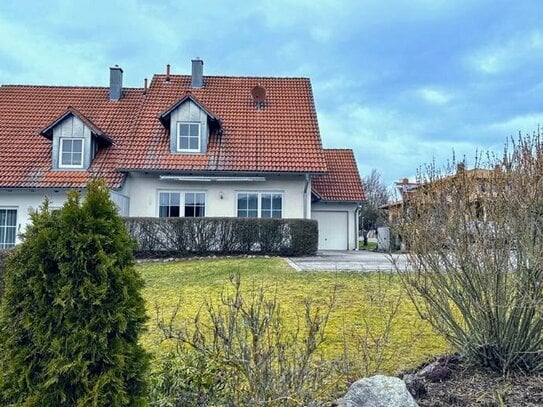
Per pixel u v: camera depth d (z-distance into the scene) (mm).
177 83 19516
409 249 4211
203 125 16641
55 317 2428
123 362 2480
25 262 2502
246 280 8656
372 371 3891
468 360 4113
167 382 3139
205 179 16328
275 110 18375
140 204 16484
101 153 17156
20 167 16281
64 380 2391
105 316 2494
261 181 16625
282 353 2971
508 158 3939
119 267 2646
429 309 4242
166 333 3480
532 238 3680
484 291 3854
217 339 3248
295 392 2822
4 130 17547
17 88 19750
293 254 14320
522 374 3898
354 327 5406
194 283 8664
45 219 2609
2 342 2459
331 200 21406
